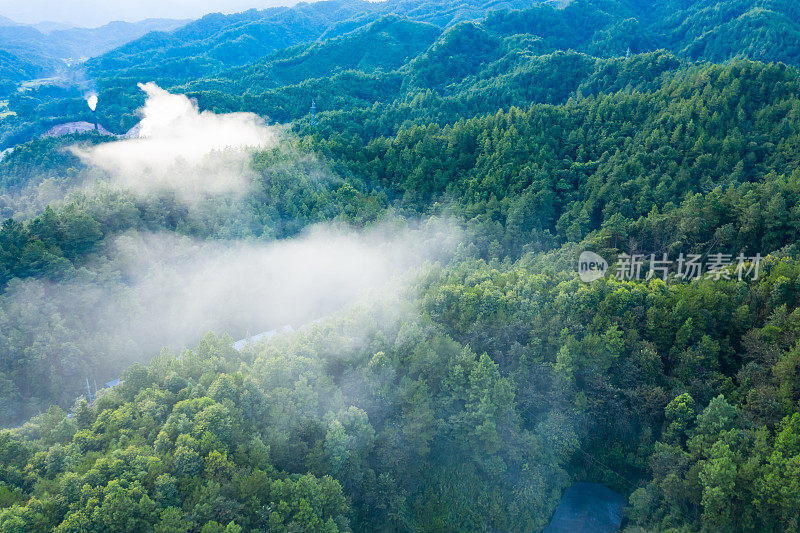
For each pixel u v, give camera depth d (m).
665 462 77.81
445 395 86.00
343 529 69.44
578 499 85.12
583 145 172.12
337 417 78.06
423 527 80.62
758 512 69.19
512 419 84.19
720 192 129.75
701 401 83.38
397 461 80.69
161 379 81.06
